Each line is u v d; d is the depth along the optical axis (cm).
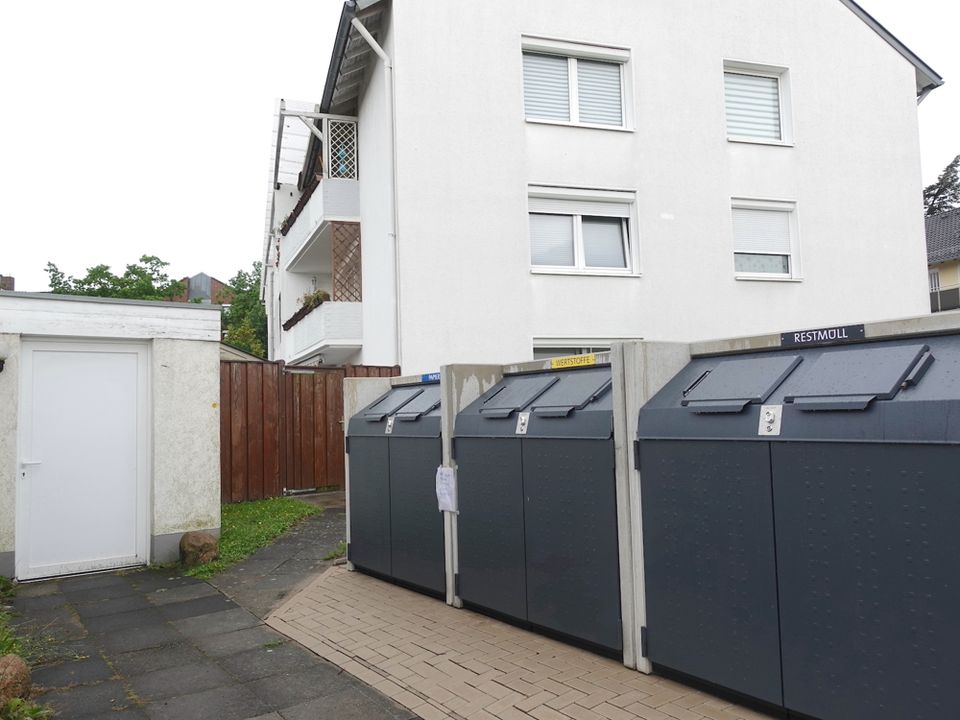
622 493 411
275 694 418
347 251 1459
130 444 746
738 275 1466
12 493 670
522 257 1303
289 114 1470
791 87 1541
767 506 333
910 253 1622
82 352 723
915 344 311
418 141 1247
